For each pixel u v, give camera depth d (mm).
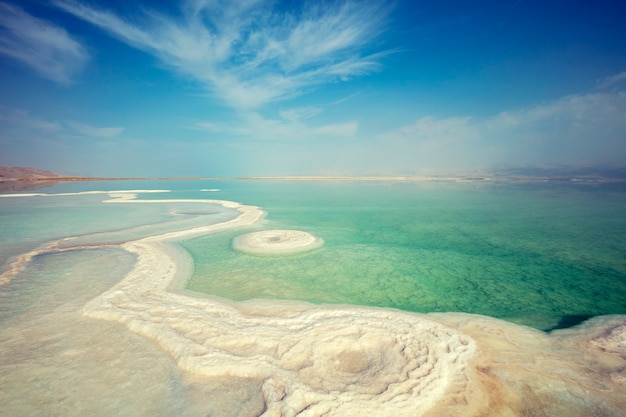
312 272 10195
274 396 4258
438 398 4230
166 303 7355
